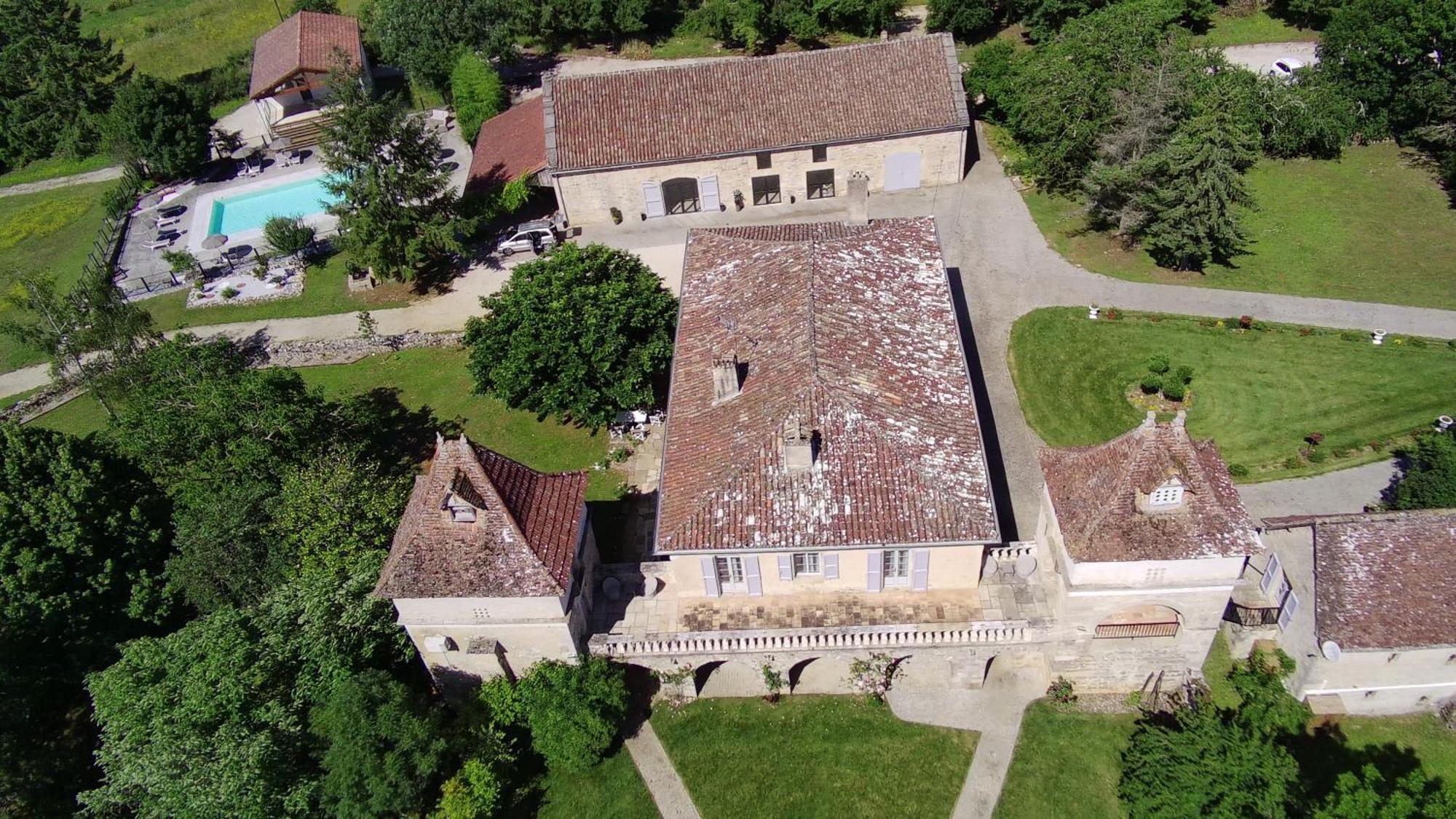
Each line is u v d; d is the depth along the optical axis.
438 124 88.44
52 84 95.62
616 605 40.59
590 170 67.06
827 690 41.47
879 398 39.03
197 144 85.25
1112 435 50.22
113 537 44.44
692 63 92.88
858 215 51.84
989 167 72.06
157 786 34.53
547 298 50.47
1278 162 71.94
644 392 50.12
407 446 55.56
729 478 37.34
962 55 89.00
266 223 73.75
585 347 48.97
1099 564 34.03
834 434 37.66
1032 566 39.66
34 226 85.69
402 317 65.69
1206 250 57.47
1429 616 35.06
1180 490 33.31
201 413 47.84
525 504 37.16
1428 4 66.88
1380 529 36.09
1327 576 35.84
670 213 70.75
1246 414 50.53
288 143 88.88
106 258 76.38
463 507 35.31
